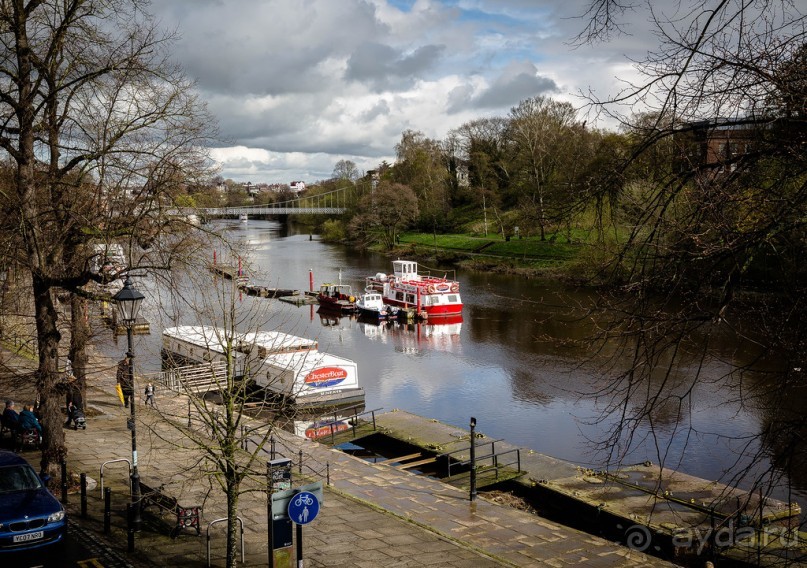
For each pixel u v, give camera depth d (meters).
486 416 42.97
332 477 30.17
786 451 8.48
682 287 9.15
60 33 24.83
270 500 17.67
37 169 28.25
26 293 32.72
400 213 138.75
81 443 30.95
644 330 9.29
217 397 44.03
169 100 27.23
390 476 30.56
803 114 7.98
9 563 19.00
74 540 20.67
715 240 8.83
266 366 46.59
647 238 9.29
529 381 49.84
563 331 63.78
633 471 30.66
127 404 38.19
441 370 54.56
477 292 87.00
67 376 33.31
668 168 9.54
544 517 27.88
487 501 27.52
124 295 22.06
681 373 44.88
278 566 17.80
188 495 25.19
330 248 150.00
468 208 151.62
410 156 161.38
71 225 27.14
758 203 8.47
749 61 8.38
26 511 19.42
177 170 27.72
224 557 19.83
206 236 30.69
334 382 46.00
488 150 148.38
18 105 24.31
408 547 21.67
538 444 37.59
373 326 74.75
